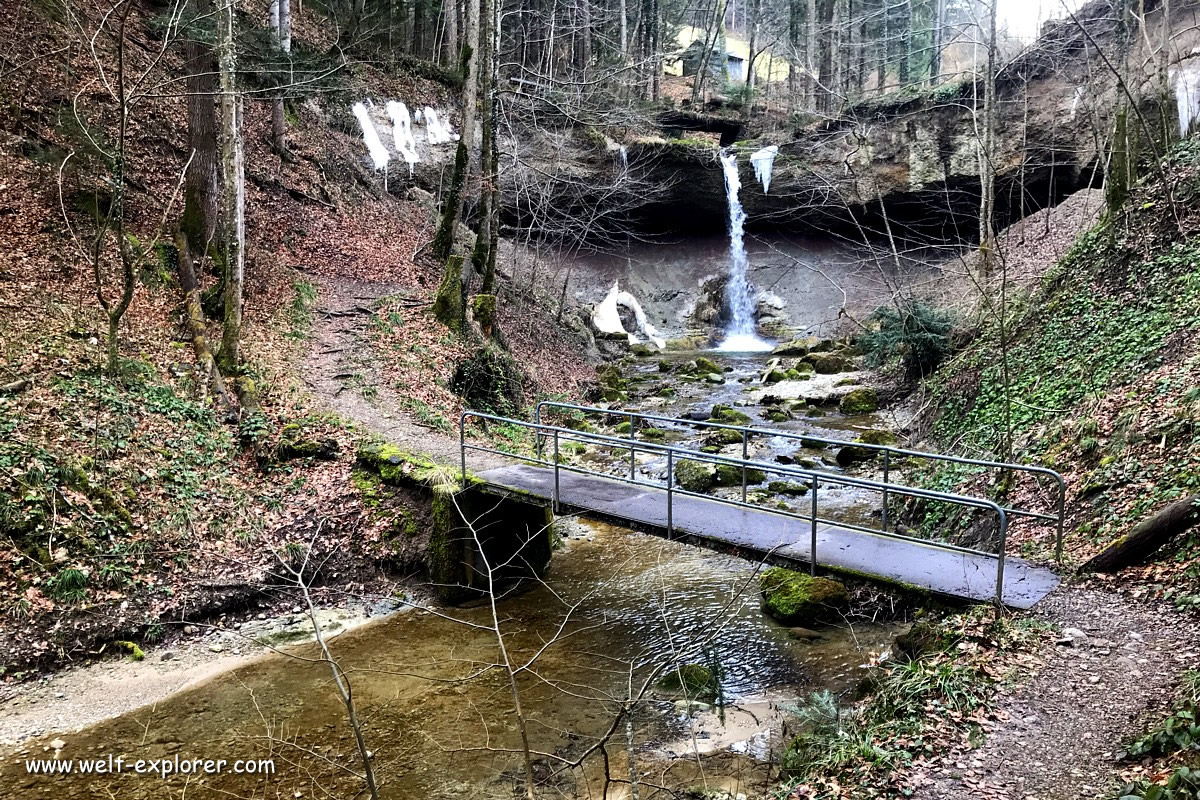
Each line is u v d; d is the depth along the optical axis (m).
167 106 19.08
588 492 9.91
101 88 17.42
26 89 15.91
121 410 11.18
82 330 12.42
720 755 6.61
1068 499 8.63
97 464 10.01
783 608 9.28
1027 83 25.14
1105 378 10.73
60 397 10.70
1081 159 24.69
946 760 4.70
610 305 31.30
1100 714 4.88
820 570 7.14
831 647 8.51
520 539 11.06
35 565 8.52
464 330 19.05
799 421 18.69
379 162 25.94
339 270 19.91
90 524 9.27
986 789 4.39
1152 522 6.57
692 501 9.53
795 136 32.06
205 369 13.34
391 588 10.43
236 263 13.74
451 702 7.74
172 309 14.67
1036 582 6.70
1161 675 5.15
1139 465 8.23
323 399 14.23
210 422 12.34
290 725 7.33
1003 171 26.34
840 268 33.28
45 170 15.07
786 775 5.48
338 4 30.30
